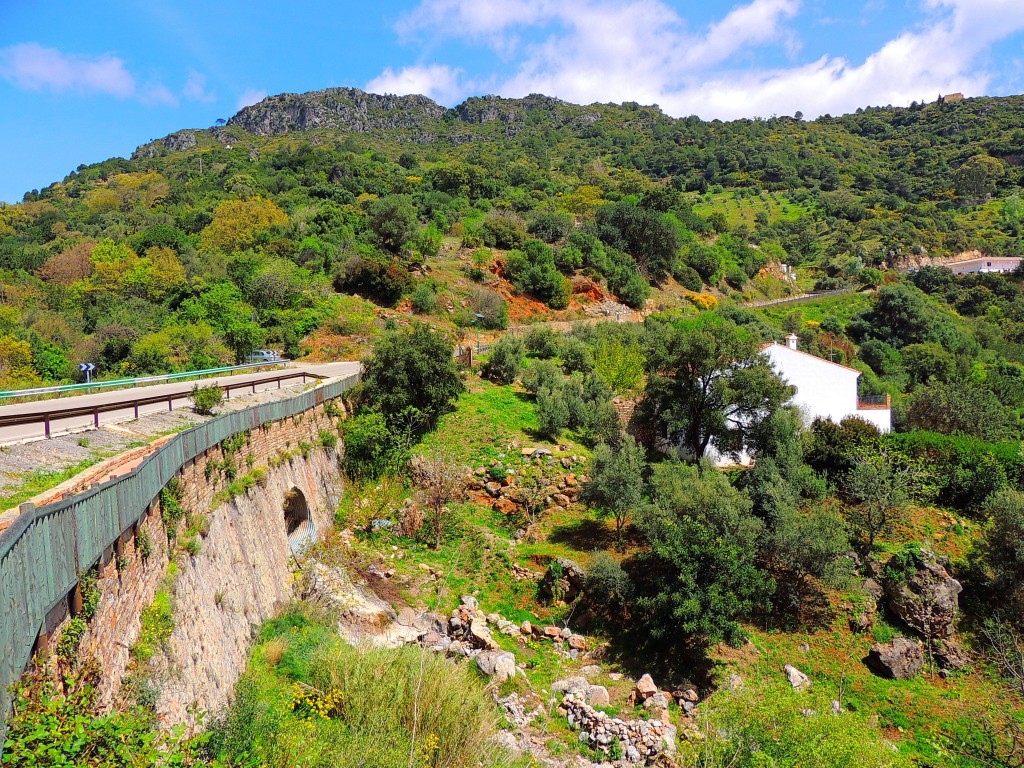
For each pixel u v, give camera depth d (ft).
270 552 67.26
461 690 51.67
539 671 71.20
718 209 477.77
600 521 100.48
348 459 104.01
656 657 75.77
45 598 25.73
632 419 133.49
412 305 197.77
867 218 447.42
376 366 117.60
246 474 65.62
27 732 22.41
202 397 68.28
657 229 296.92
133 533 38.01
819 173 558.97
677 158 600.80
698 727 58.23
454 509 99.76
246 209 263.29
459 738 47.21
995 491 97.40
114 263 208.64
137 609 37.60
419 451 109.60
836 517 87.92
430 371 116.88
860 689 73.31
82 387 68.28
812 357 133.28
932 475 105.70
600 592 82.38
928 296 319.88
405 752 43.19
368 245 228.22
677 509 85.25
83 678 28.94
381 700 48.29
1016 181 489.67
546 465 110.11
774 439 113.50
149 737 28.02
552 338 176.86
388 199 271.08
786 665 75.10
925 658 77.87
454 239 264.72
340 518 94.32
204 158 530.68
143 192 412.57
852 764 46.52
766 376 119.34
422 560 88.89
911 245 388.78
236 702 43.47
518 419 126.31
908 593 81.82
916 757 64.28
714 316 249.96
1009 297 319.06
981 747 64.59
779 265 370.12
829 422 118.21
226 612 52.01
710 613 72.18
